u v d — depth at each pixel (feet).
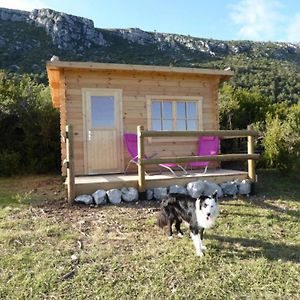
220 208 20.89
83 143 27.76
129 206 21.13
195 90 31.27
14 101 39.27
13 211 19.86
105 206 21.03
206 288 11.27
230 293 11.01
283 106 48.49
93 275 12.04
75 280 11.69
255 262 13.20
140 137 22.36
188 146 30.86
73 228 16.88
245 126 47.57
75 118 27.63
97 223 17.72
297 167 31.68
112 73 28.66
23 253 13.71
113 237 15.78
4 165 35.50
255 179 25.32
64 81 27.35
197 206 14.38
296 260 13.51
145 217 18.90
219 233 16.55
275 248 14.73
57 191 26.22
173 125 30.55
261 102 49.21
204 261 13.29
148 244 15.06
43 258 13.33
